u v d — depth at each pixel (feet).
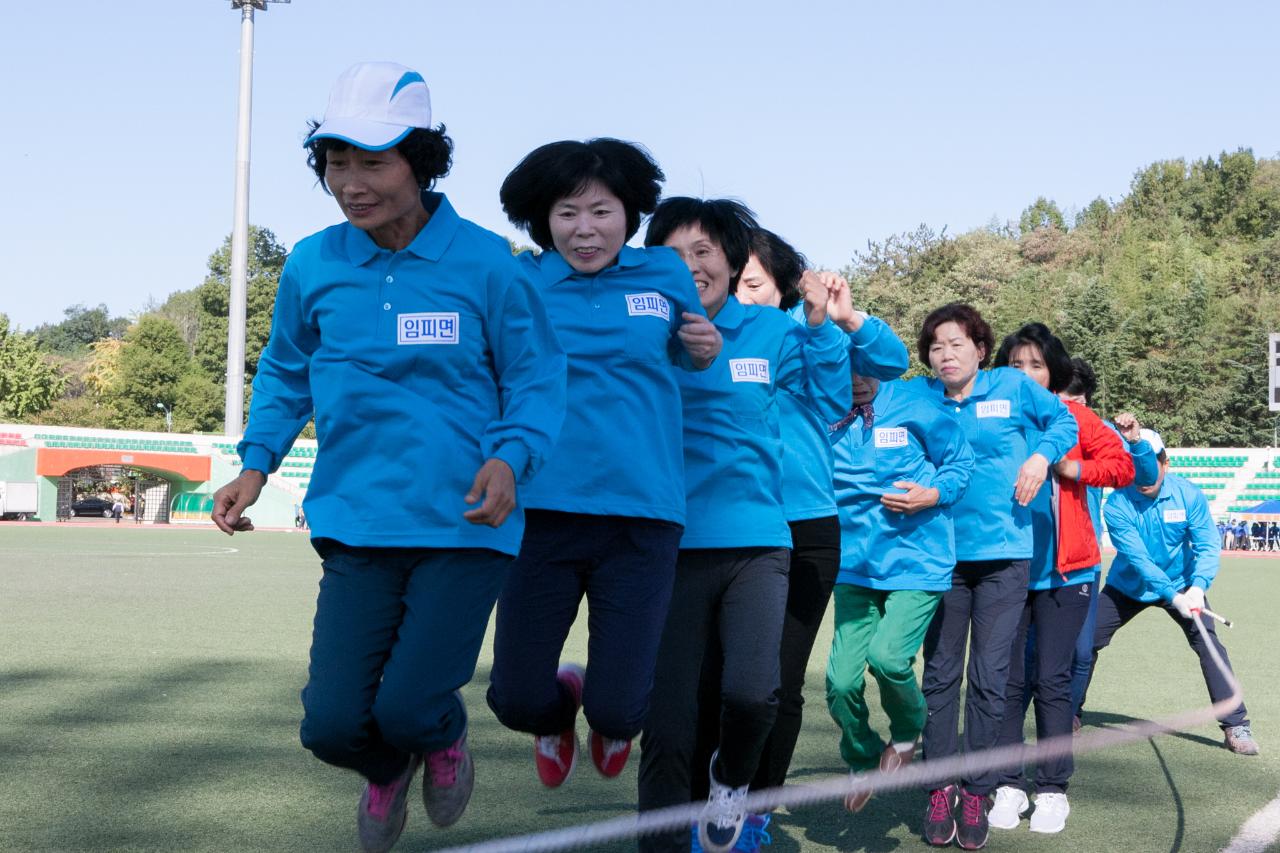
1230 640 36.19
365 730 9.35
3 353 219.00
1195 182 339.98
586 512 10.36
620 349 10.68
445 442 9.24
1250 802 15.71
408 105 9.21
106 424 256.32
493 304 9.47
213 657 27.30
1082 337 217.15
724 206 12.34
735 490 11.43
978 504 14.92
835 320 13.12
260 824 13.25
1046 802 14.48
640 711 10.57
